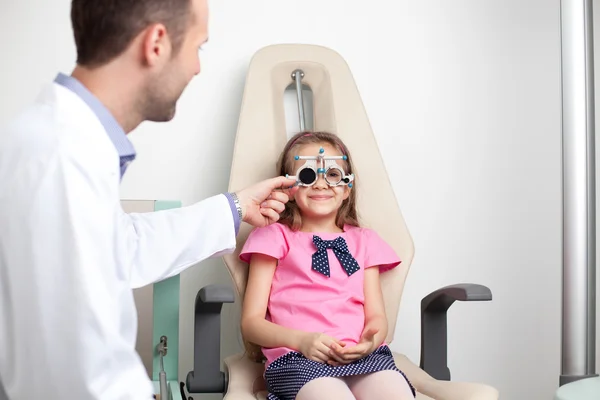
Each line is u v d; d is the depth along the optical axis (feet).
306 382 4.48
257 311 5.15
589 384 4.64
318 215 5.49
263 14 6.60
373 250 5.46
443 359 5.22
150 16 3.34
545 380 7.00
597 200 7.10
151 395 3.10
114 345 2.98
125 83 3.45
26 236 2.95
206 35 3.62
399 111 6.80
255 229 5.41
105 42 3.36
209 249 4.42
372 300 5.31
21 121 3.18
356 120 5.91
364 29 6.75
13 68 6.20
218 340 4.87
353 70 6.73
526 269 6.97
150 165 6.43
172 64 3.49
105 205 3.09
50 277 2.94
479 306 6.93
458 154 6.88
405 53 6.81
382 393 4.51
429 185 6.84
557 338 7.02
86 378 2.94
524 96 6.98
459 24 6.90
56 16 6.26
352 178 5.46
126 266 3.31
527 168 6.98
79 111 3.21
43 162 3.02
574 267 5.14
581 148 5.16
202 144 6.50
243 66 6.56
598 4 7.12
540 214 6.99
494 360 6.95
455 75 6.89
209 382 4.85
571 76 5.21
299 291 5.21
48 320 2.93
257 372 5.09
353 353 4.64
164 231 4.30
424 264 6.83
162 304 5.04
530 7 7.00
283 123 5.91
